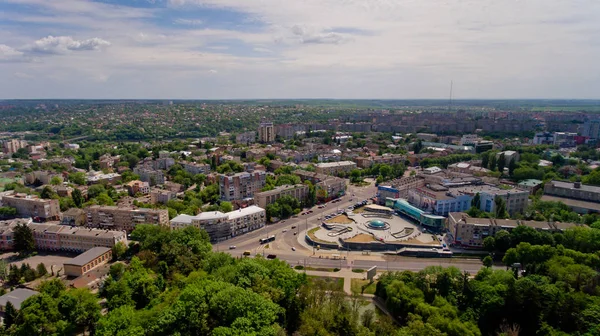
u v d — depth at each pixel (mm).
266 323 193500
